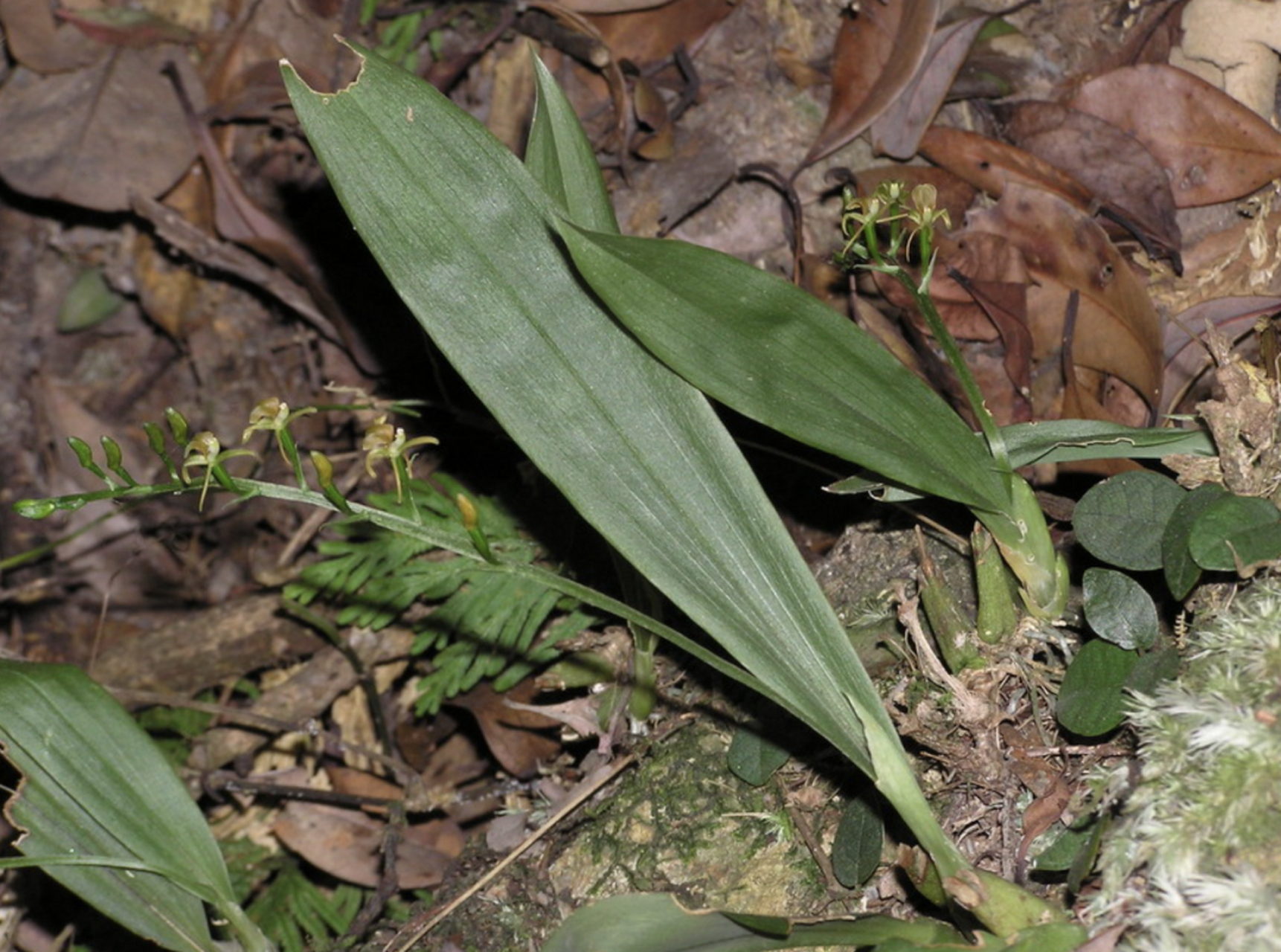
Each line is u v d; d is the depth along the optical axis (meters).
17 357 0.92
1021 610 0.57
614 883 0.61
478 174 0.53
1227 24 0.70
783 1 0.77
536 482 0.71
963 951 0.49
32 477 0.93
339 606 0.77
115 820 0.59
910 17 0.73
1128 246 0.69
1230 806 0.48
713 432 0.53
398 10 0.82
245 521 0.89
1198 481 0.55
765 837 0.60
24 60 0.82
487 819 0.73
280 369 0.88
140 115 0.82
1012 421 0.68
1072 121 0.71
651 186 0.77
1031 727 0.56
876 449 0.52
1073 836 0.53
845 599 0.63
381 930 0.65
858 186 0.73
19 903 0.72
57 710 0.60
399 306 0.81
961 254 0.69
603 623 0.67
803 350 0.52
